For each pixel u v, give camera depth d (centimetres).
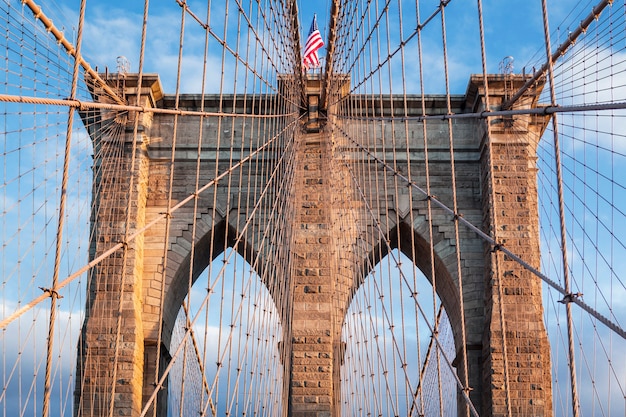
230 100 5016
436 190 4869
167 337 4850
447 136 4938
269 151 4950
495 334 4431
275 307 4369
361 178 4916
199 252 4925
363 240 4822
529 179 4784
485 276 4666
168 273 4722
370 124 5003
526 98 4712
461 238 4781
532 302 4491
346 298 4772
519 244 4591
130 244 4584
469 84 4859
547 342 4456
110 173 4691
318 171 4906
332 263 4731
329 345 4588
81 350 4475
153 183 4856
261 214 4862
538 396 4366
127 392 4369
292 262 4719
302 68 5194
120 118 4750
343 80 4838
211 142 4938
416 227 4822
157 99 4962
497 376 4378
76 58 2073
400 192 4884
